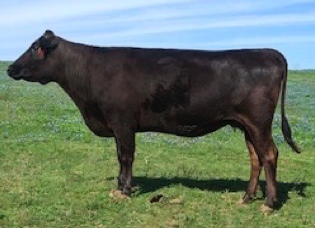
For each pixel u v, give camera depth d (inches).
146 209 194.4
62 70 206.1
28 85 840.3
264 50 194.9
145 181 235.3
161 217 187.8
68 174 246.1
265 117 189.8
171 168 270.4
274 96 190.5
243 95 189.8
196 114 195.0
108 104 198.2
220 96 191.5
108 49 204.8
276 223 184.7
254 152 203.2
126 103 196.9
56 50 204.5
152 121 200.1
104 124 206.8
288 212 196.4
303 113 573.0
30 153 291.1
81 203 200.4
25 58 206.1
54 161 274.5
